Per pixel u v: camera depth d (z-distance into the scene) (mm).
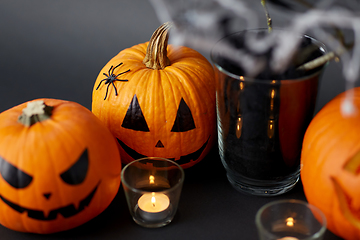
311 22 682
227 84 760
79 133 741
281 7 705
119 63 855
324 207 729
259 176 806
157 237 768
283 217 748
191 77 834
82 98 1046
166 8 828
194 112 828
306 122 775
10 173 721
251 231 774
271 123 759
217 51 780
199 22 785
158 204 782
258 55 796
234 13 790
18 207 732
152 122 819
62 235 772
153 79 825
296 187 840
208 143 863
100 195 758
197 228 780
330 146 715
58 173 723
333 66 1096
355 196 699
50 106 764
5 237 770
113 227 783
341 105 739
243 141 784
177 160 854
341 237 755
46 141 725
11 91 1061
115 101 829
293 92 739
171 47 892
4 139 731
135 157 856
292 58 785
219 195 831
